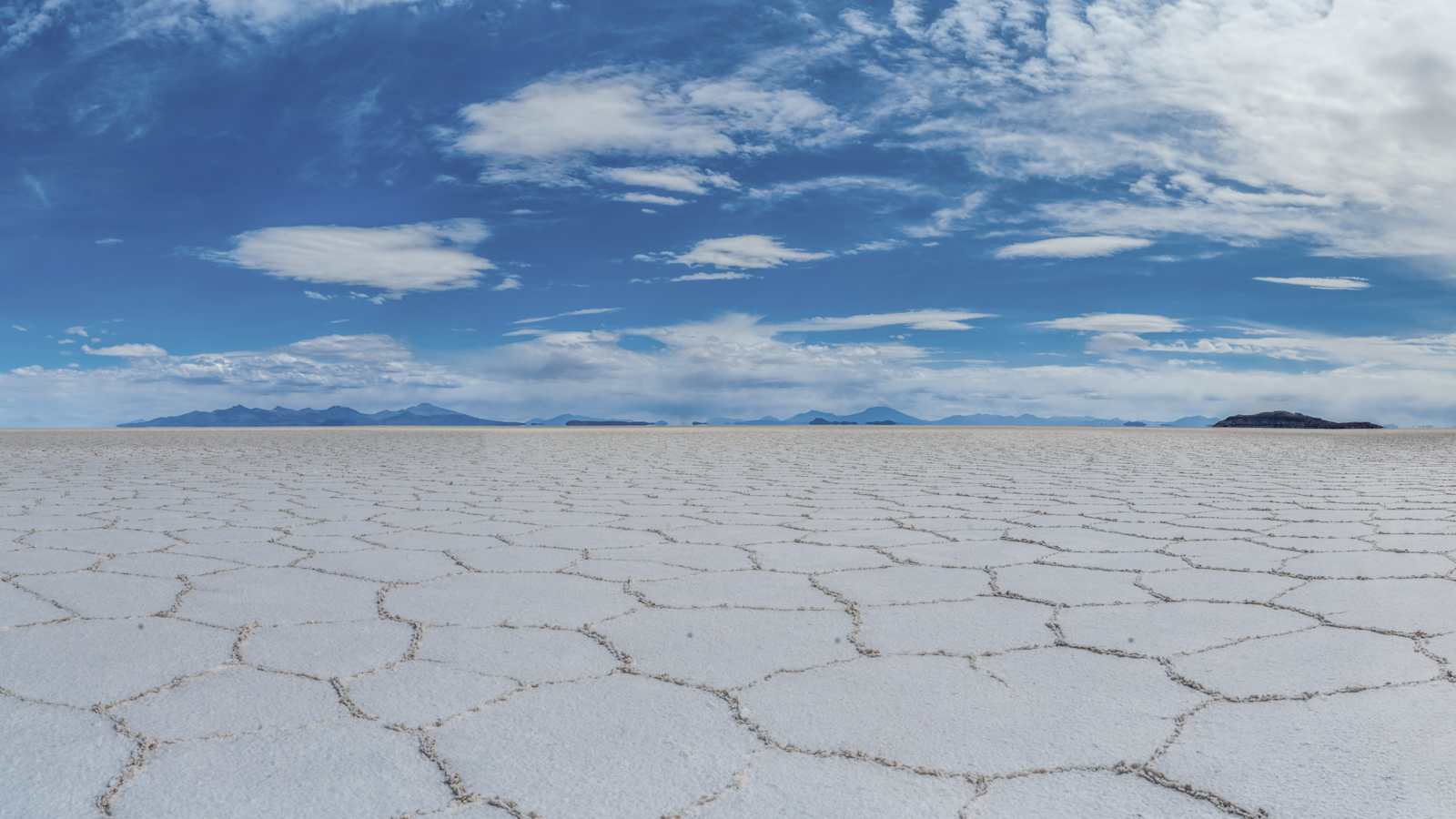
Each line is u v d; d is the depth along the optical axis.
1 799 1.09
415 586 2.29
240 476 5.76
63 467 6.62
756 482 5.24
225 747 1.24
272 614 1.99
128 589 2.25
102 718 1.35
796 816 1.04
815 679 1.53
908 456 8.10
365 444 10.82
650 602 2.11
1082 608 2.03
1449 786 1.11
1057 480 5.30
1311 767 1.16
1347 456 7.98
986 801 1.08
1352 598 2.10
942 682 1.51
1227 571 2.45
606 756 1.21
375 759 1.20
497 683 1.51
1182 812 1.05
